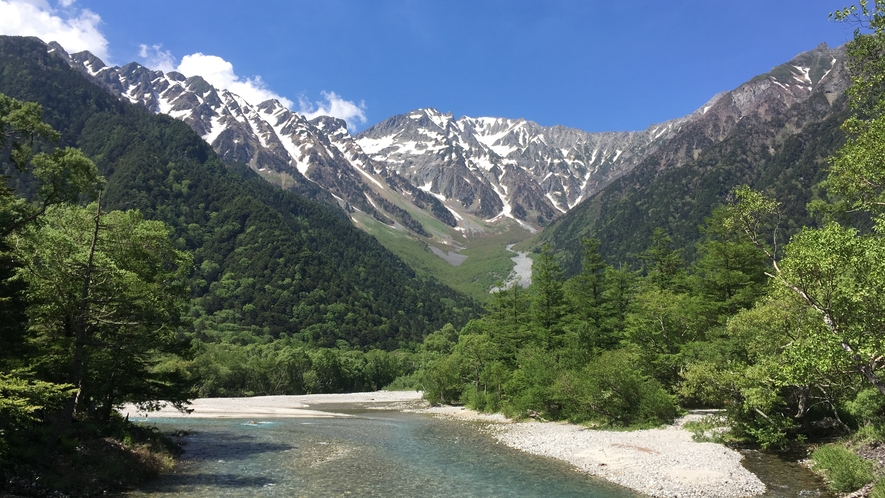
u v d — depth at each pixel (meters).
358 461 29.88
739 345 34.91
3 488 18.12
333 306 187.50
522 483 24.44
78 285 23.72
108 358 26.97
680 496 21.61
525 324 63.91
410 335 199.38
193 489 22.59
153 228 29.70
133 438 27.66
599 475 25.98
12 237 24.22
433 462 29.66
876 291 16.89
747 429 30.39
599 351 51.59
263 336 155.00
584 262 60.44
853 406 27.23
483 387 67.88
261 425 48.88
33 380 19.34
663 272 60.41
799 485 22.66
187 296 32.06
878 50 23.58
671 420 40.59
